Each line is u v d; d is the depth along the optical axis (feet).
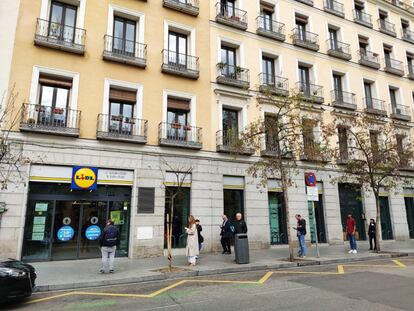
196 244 37.32
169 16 53.31
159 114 48.93
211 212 49.39
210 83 54.34
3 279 21.12
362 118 56.24
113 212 44.09
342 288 24.72
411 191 71.87
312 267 36.50
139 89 48.24
